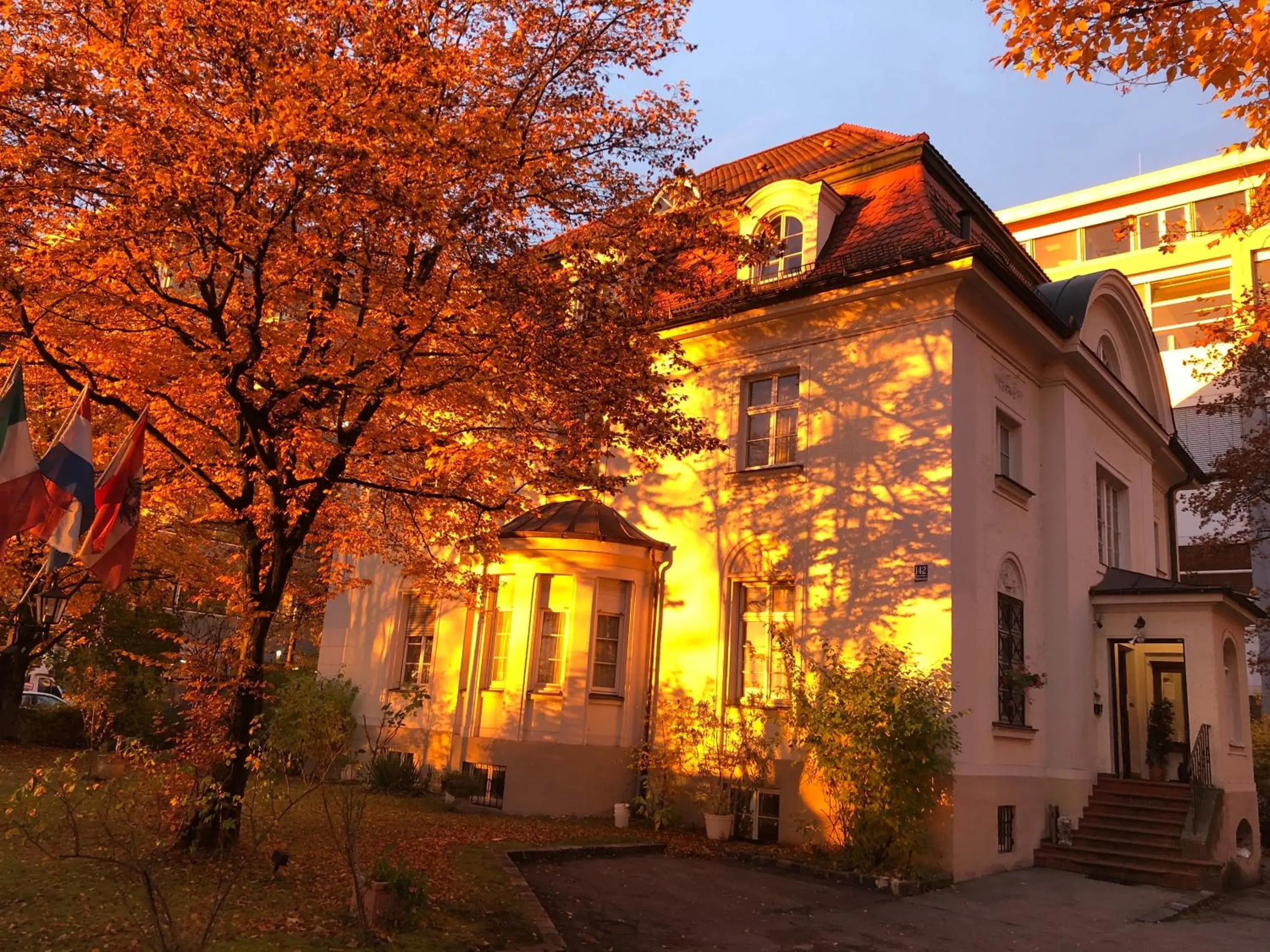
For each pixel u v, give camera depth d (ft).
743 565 51.85
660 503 56.44
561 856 39.32
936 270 46.68
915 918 33.68
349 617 70.08
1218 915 38.70
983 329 49.83
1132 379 69.21
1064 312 57.41
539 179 32.86
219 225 28.66
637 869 38.83
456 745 55.77
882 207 53.62
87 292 30.12
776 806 47.21
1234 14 25.08
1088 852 47.39
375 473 40.01
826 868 40.16
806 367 51.83
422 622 64.28
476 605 48.08
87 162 28.32
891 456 47.32
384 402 35.53
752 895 35.45
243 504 34.88
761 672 50.39
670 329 56.54
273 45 28.81
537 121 34.35
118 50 27.20
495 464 36.68
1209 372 96.78
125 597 71.05
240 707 32.48
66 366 31.96
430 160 28.63
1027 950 30.35
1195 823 46.80
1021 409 53.93
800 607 48.88
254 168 27.66
